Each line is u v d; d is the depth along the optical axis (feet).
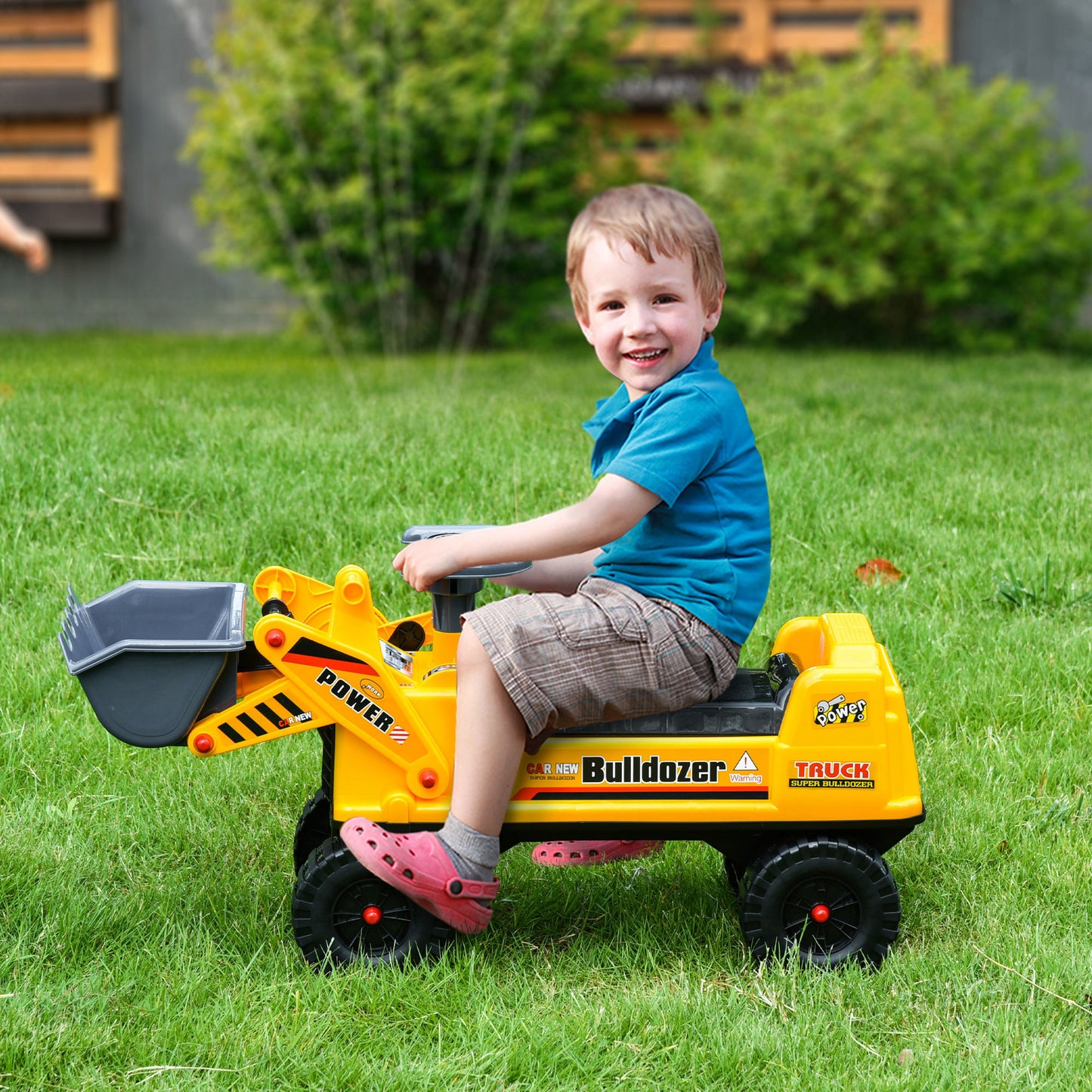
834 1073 6.57
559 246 29.12
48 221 35.40
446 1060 6.60
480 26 27.96
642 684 7.22
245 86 28.55
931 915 8.08
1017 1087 6.40
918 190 28.43
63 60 35.01
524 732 7.23
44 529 13.47
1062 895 8.17
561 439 16.40
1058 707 10.62
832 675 7.33
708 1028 6.86
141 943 7.68
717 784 7.39
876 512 14.12
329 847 7.41
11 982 7.18
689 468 7.29
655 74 34.50
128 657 7.17
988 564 13.03
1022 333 29.53
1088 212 29.63
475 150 27.86
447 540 7.16
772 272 29.27
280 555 13.12
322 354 28.07
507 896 8.27
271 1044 6.70
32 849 8.60
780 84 33.01
